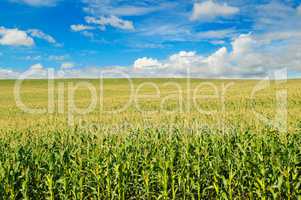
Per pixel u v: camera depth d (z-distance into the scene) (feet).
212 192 33.86
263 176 31.04
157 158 36.58
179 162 38.04
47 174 36.17
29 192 34.60
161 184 33.24
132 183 34.58
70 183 34.24
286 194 30.30
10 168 34.71
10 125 76.84
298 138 45.55
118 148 39.75
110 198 33.42
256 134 47.47
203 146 41.45
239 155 37.45
